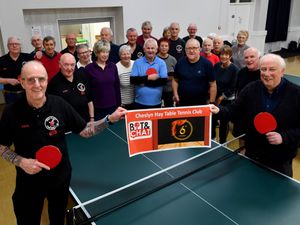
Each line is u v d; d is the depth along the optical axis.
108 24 6.94
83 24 6.59
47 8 5.86
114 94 3.54
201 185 2.06
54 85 2.94
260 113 2.05
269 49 11.88
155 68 3.57
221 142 4.12
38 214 1.91
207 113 2.12
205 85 3.64
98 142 2.86
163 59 4.09
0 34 5.55
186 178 2.16
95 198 1.84
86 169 2.37
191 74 3.57
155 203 1.89
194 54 3.49
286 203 1.83
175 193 1.98
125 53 3.60
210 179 2.13
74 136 3.00
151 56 3.53
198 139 2.14
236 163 2.34
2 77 4.22
